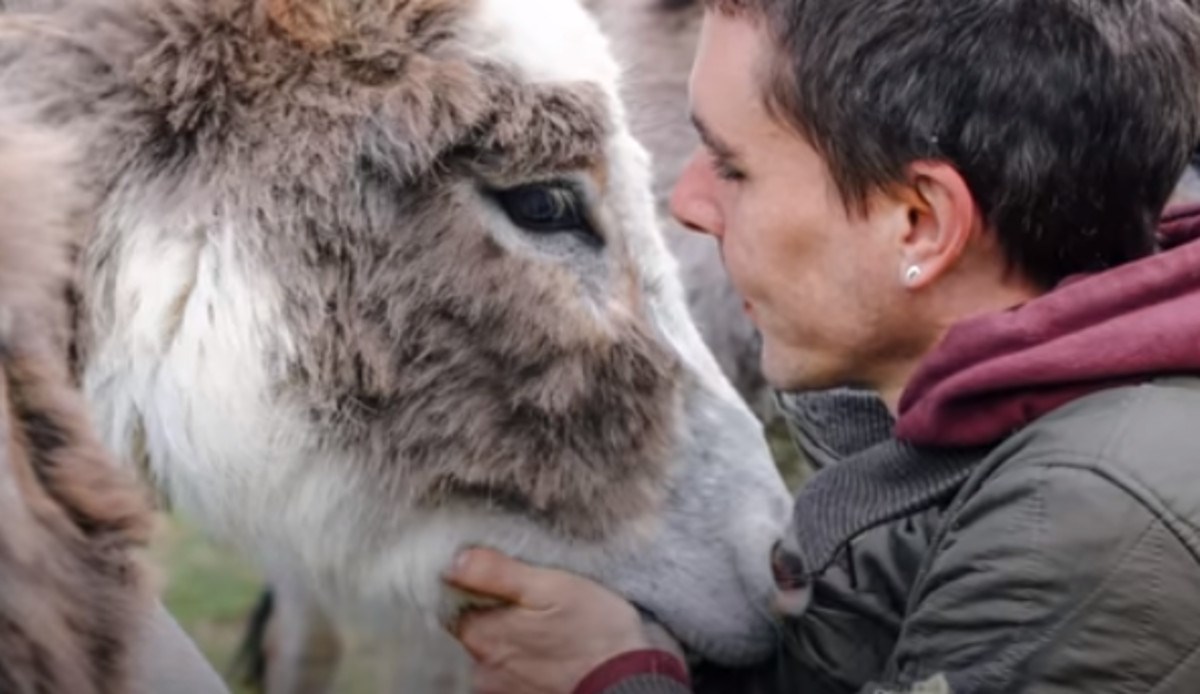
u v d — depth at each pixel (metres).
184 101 2.71
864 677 2.65
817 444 2.84
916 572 2.59
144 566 1.99
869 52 2.23
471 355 2.79
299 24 2.74
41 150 2.10
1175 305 2.14
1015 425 2.20
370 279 2.75
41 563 1.79
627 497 2.89
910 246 2.30
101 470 1.97
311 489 2.82
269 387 2.76
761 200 2.37
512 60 2.79
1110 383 2.14
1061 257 2.28
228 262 2.73
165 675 2.25
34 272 1.94
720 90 2.38
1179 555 2.01
